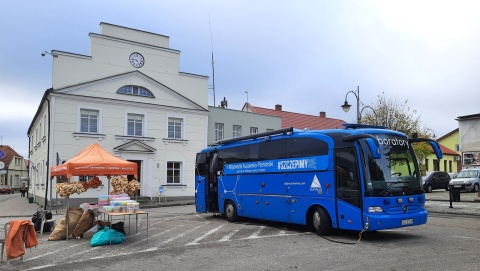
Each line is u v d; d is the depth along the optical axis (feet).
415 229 42.45
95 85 87.81
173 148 98.48
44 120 94.12
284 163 44.39
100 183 43.78
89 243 36.55
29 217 68.90
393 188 35.40
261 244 34.58
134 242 36.65
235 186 52.85
